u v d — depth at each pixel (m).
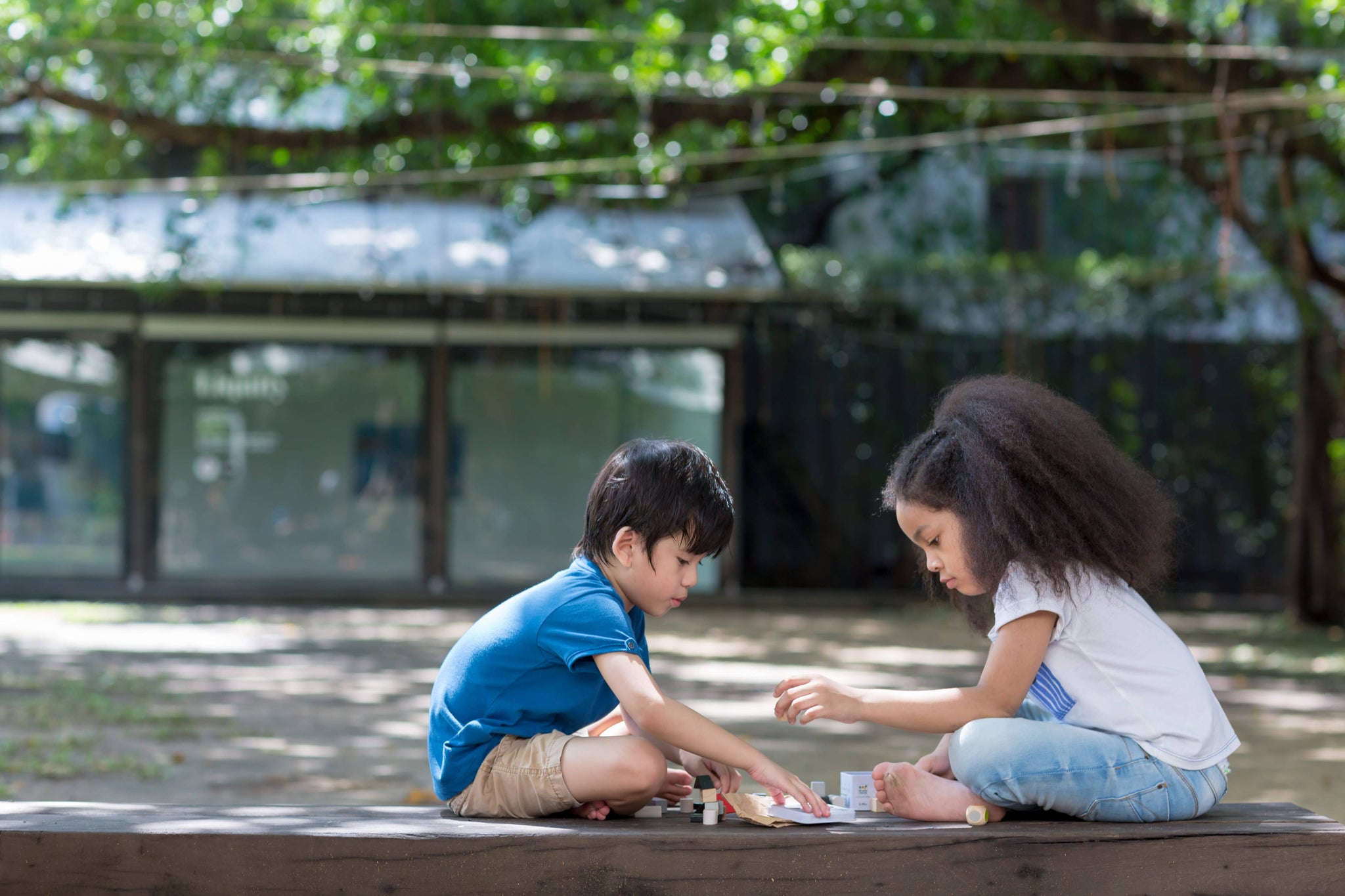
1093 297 14.67
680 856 2.41
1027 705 2.84
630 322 14.45
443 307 14.29
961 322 15.12
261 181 11.07
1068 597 2.58
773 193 15.70
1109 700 2.62
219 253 13.80
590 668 2.61
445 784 2.67
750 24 10.12
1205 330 15.28
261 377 14.38
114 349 14.18
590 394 14.63
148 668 8.71
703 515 2.64
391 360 14.48
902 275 14.43
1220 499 15.39
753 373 15.30
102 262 13.47
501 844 2.40
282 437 14.41
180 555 14.30
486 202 13.35
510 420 14.60
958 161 14.70
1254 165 12.84
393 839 2.38
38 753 5.50
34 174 13.77
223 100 10.91
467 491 14.56
